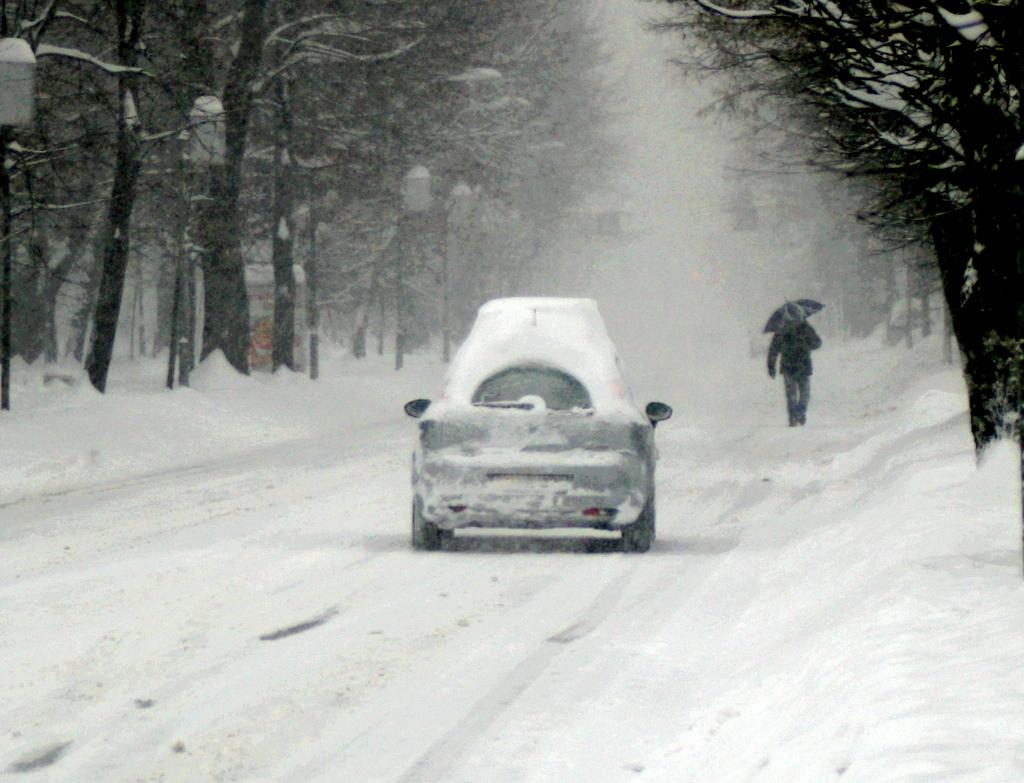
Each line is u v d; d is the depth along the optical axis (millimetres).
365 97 130125
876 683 19891
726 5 38406
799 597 32281
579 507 42375
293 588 36719
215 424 92188
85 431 80938
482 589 36656
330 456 78562
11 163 91188
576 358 44000
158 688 25875
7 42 79000
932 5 29109
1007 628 22656
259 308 131875
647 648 28953
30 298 160500
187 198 105812
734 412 112250
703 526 49031
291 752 21766
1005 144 32406
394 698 25109
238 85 121500
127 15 98375
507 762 21000
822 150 39000
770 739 19859
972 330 45594
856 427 92875
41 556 42688
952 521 37062
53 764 21219
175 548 44094
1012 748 15789
